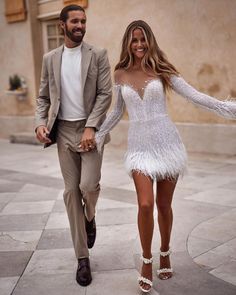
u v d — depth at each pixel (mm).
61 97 3244
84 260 3264
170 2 7797
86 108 3246
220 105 2818
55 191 5926
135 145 3004
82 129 3266
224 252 3652
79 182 3273
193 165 7164
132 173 2990
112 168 7281
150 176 2918
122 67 3062
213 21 7305
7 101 11570
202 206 4934
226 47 7223
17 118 11328
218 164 7180
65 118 3262
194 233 4105
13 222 4680
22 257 3742
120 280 3250
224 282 3145
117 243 3947
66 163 3283
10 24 11055
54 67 3223
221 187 5734
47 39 10672
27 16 10578
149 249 2967
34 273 3426
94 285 3189
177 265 3447
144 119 2969
